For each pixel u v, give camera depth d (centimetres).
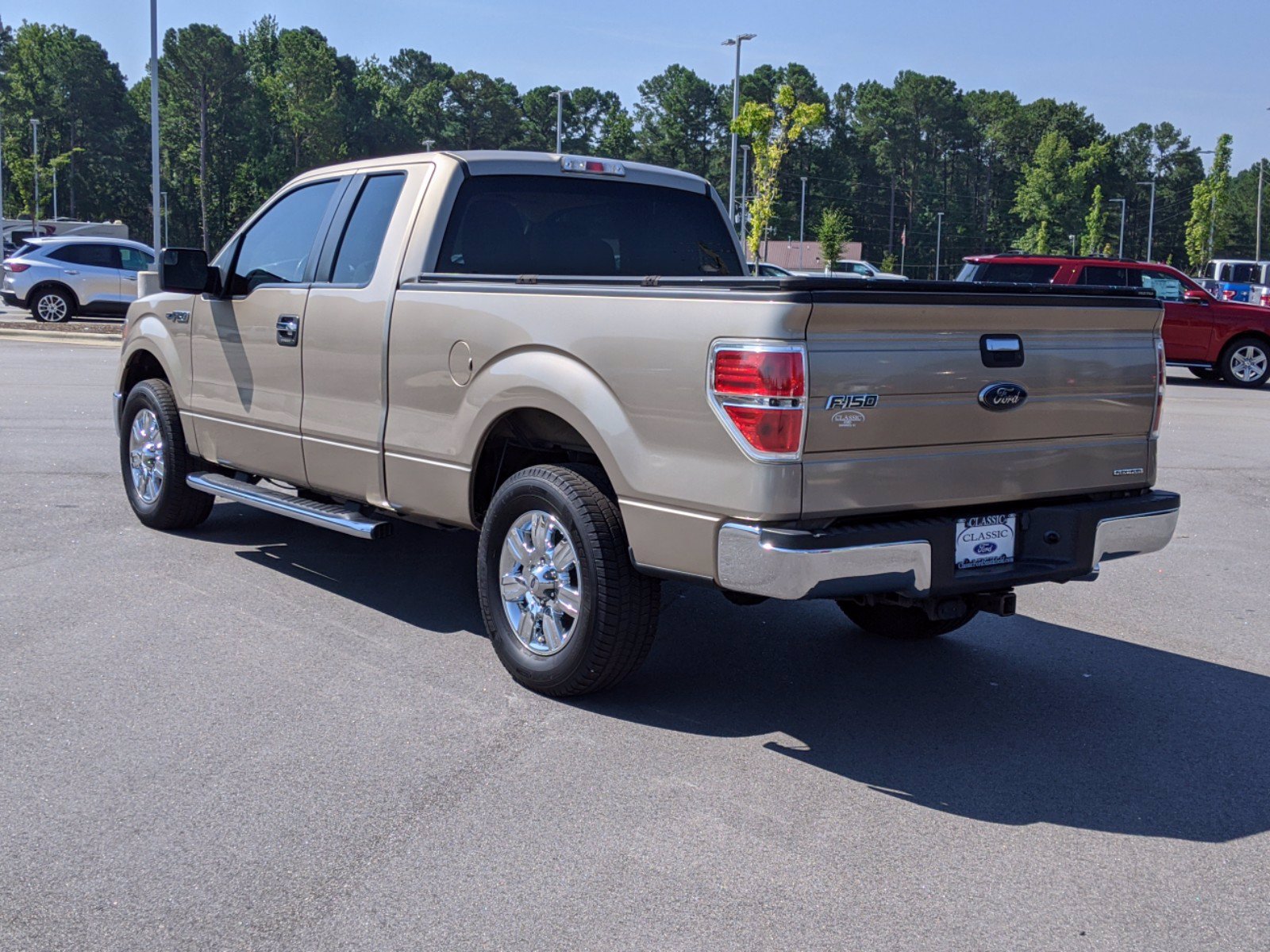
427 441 522
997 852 364
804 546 391
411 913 320
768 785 408
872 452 411
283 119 11775
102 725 441
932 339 420
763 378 390
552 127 15500
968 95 17138
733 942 310
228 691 479
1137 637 602
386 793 391
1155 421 495
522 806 385
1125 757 443
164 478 720
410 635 558
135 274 2491
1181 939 318
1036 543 465
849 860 356
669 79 14700
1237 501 987
